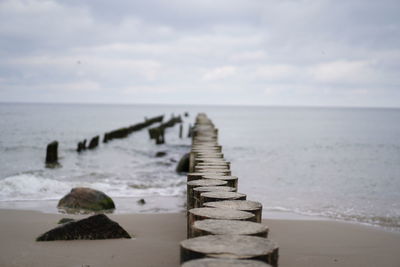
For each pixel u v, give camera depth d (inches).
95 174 566.3
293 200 414.9
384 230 297.1
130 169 631.2
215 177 250.4
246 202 178.2
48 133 1434.5
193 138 582.9
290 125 2539.4
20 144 1014.4
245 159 824.3
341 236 273.0
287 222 309.9
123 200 382.0
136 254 208.5
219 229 131.2
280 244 251.1
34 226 271.4
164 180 521.0
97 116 3430.1
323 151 1014.4
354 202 410.9
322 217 336.5
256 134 1670.8
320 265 211.6
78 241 229.1
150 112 5191.9
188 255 111.5
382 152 1000.9
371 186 518.0
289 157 869.2
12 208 334.3
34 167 641.6
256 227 133.8
